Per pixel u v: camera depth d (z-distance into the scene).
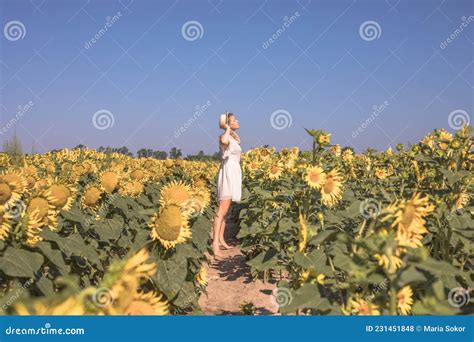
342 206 6.74
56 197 4.58
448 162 6.77
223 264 8.44
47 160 13.75
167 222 3.76
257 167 10.80
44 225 3.82
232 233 12.27
